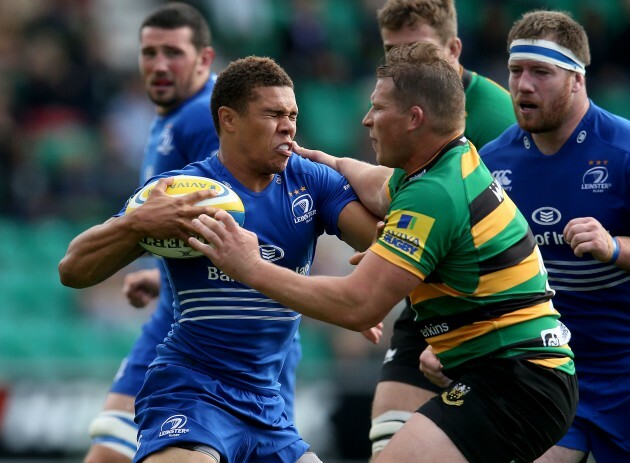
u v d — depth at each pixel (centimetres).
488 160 1950
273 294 1519
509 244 1562
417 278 1518
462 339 1588
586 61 1859
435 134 1563
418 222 1514
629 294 1861
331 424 3212
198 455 1569
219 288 1641
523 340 1563
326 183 1714
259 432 1683
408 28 2066
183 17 2389
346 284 1511
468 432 1543
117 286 4409
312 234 1708
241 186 1664
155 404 1652
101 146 5197
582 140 1864
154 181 1673
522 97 1833
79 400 3281
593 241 1691
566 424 1603
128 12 6300
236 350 1661
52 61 5372
